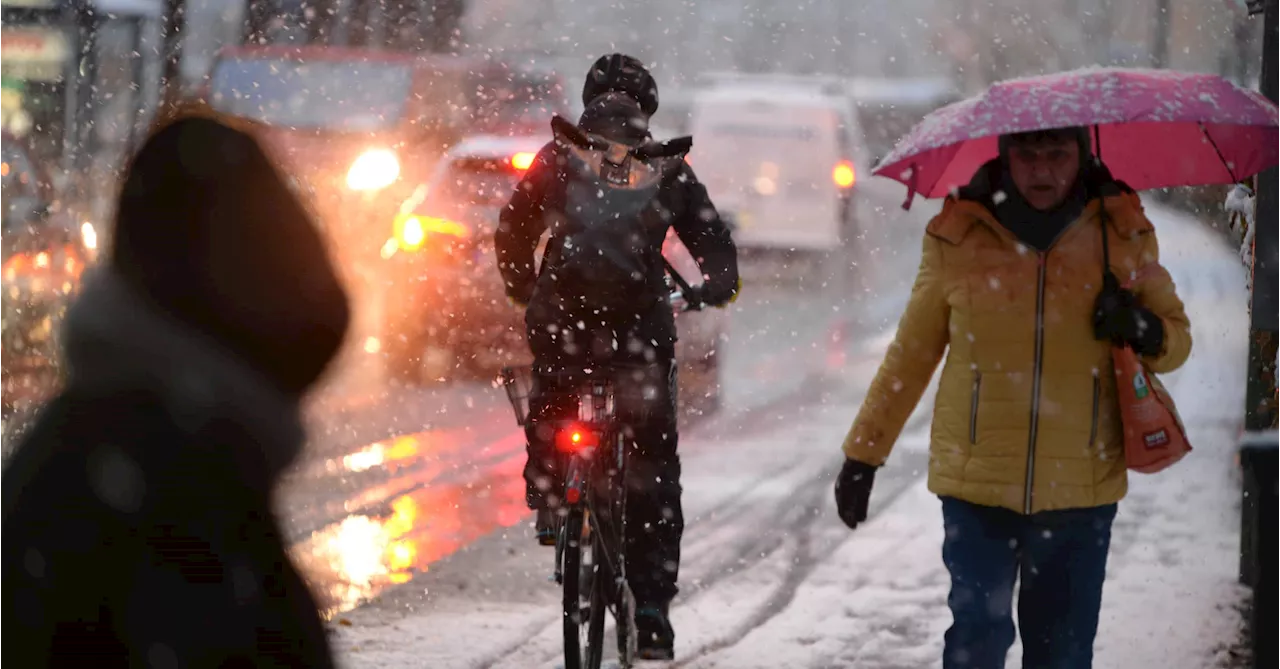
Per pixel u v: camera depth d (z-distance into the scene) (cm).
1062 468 1312
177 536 543
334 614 1986
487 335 4075
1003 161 1338
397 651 1823
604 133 1600
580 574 1509
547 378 1625
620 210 1591
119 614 537
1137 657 1792
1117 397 1326
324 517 2570
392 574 2211
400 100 5072
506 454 3130
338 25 7156
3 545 546
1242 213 2069
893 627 1933
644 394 1620
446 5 7438
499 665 1781
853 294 6347
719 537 2434
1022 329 1312
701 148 6956
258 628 549
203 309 560
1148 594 2058
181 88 5275
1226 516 2525
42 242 3362
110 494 542
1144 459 1309
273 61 5238
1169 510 2569
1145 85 1338
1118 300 1294
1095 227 1321
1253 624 1560
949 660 1343
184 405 548
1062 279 1312
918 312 1357
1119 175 1548
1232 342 4728
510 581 2178
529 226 1653
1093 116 1297
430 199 4112
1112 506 1338
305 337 571
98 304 559
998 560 1336
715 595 2091
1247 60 7600
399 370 4091
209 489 548
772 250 6844
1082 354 1313
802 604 2041
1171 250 7562
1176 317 1327
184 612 538
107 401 550
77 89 5659
